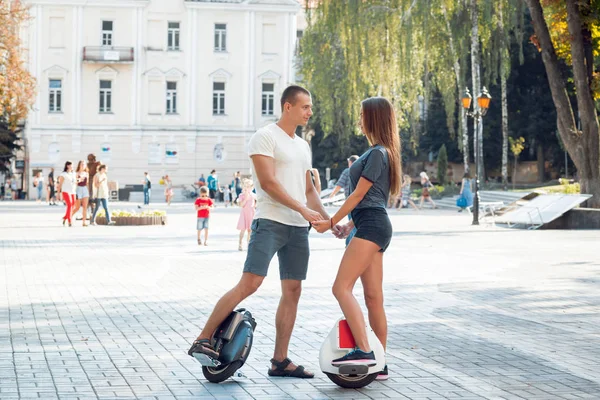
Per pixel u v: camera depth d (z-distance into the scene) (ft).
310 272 53.62
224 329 24.41
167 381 24.40
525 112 224.33
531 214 102.53
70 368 25.90
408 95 164.25
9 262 58.80
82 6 221.66
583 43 110.11
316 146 234.99
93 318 35.50
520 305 40.16
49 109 222.48
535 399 22.80
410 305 39.91
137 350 28.81
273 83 230.07
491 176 248.52
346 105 165.37
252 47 228.02
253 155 24.53
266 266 24.54
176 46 226.58
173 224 108.37
